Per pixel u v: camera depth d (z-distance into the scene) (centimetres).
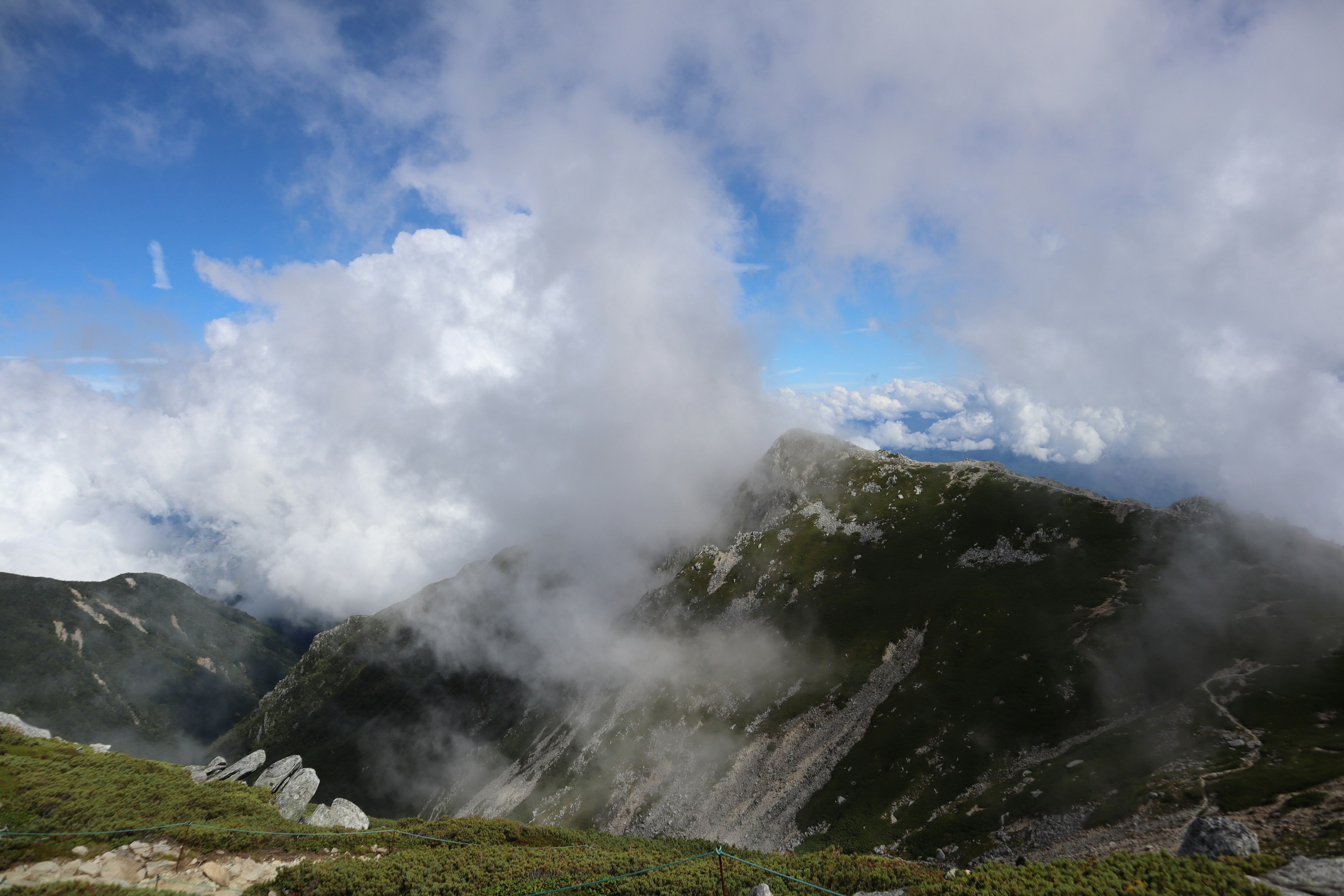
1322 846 4584
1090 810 7550
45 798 4291
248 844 4341
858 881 3556
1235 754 7225
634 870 4000
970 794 9531
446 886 3766
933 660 13038
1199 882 2492
